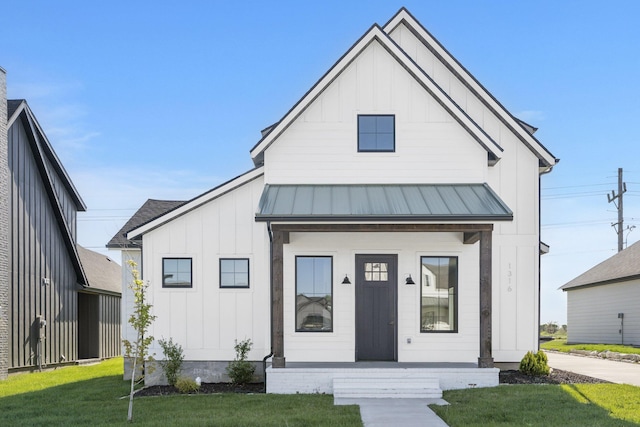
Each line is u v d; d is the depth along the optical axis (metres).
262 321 15.80
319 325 15.55
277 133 15.66
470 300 15.55
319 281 15.67
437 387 13.20
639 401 11.72
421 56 17.33
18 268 20.42
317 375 13.69
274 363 13.84
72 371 21.42
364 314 15.58
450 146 15.80
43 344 22.20
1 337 18.86
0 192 18.92
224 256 15.95
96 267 30.20
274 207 13.94
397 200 14.49
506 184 16.36
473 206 14.01
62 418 11.14
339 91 15.89
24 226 20.97
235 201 16.06
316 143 15.81
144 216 19.22
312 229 13.85
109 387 15.84
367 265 15.73
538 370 15.08
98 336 27.89
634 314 28.34
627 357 22.06
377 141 15.86
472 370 13.70
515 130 16.48
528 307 15.98
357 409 11.38
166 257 15.98
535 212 16.28
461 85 17.08
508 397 12.16
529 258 16.09
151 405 12.29
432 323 15.59
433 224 13.84
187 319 15.83
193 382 14.38
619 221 41.41
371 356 15.46
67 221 25.27
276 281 13.84
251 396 13.13
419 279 15.66
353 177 15.73
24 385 16.75
